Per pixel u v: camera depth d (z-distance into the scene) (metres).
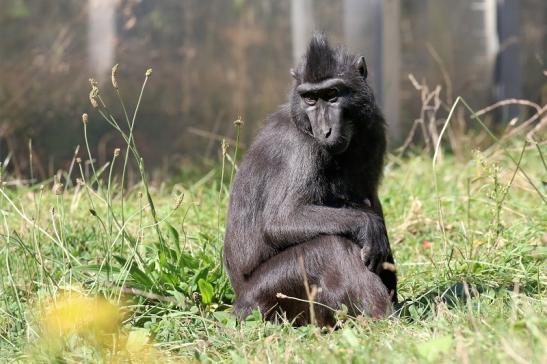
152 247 12.22
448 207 14.95
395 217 14.69
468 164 16.28
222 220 14.41
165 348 9.62
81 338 9.38
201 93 21.94
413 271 12.23
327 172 10.62
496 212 12.25
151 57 21.58
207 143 21.48
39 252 10.69
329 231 10.21
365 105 10.61
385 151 11.20
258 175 10.76
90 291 10.36
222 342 9.56
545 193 13.48
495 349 7.71
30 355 9.20
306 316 10.26
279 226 10.41
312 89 10.36
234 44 22.25
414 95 21.56
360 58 10.78
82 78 20.98
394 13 21.33
